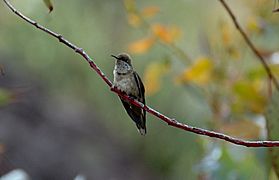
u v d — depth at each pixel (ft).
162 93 43.19
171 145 46.60
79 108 52.85
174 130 46.39
